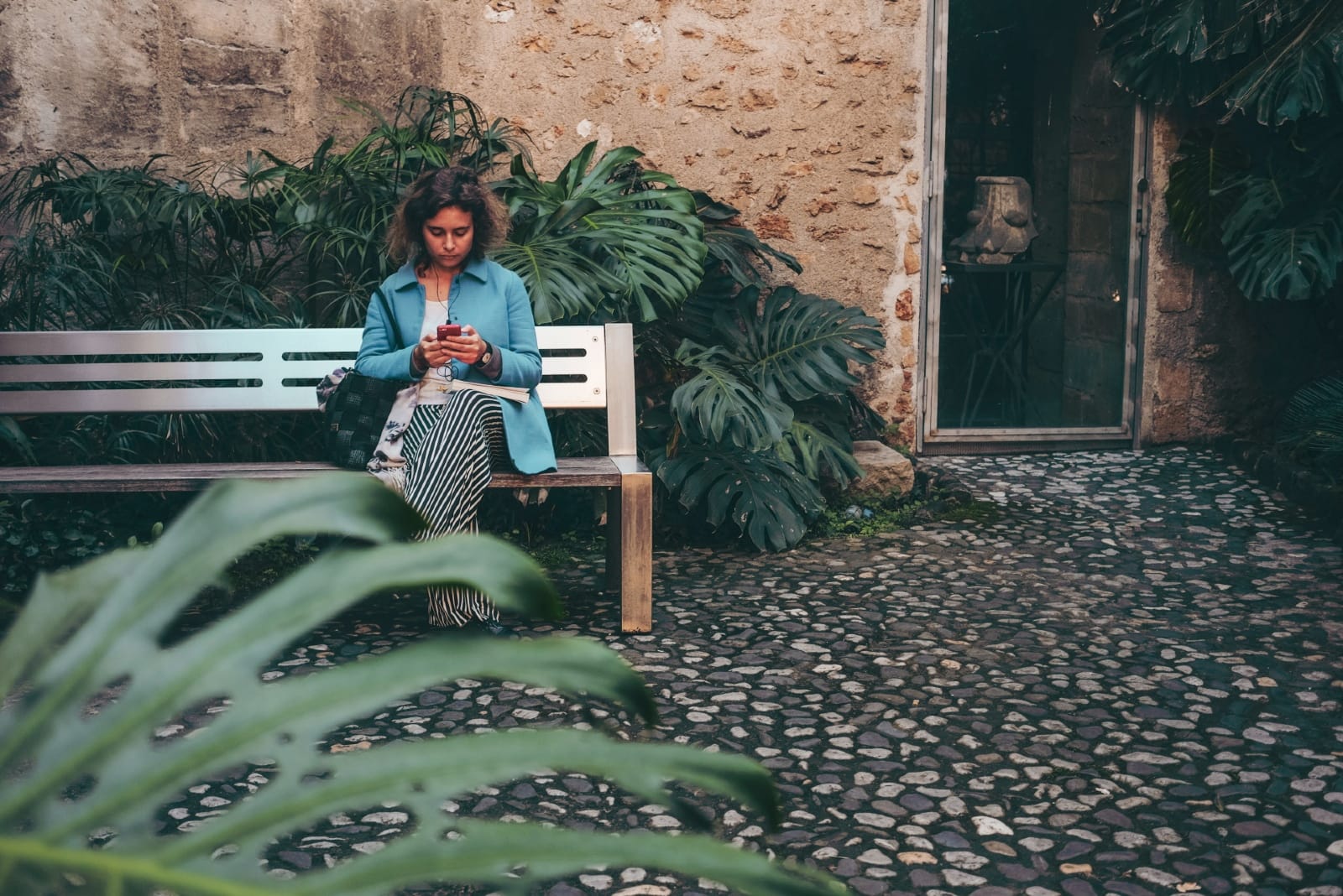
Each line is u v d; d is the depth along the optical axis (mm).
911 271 6348
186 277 5160
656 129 6059
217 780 2969
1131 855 2684
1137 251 6594
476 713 3393
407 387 4047
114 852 643
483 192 4051
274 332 4395
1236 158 6441
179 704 682
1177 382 6715
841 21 6098
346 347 4410
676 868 685
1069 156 6719
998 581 4676
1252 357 6750
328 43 5691
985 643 4016
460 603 3932
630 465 4223
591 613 4297
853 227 6270
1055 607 4371
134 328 5047
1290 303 6715
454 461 3814
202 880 634
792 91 6113
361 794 679
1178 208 6473
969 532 5316
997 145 6688
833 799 2945
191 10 5535
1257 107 5992
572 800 2898
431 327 4082
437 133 5863
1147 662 3852
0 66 5355
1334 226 6059
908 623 4207
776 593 4531
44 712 688
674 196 5430
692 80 6039
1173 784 3023
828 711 3469
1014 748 3238
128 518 4871
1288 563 4863
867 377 6402
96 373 4348
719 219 6082
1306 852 2695
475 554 709
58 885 630
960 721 3410
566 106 5980
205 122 5625
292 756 679
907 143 6246
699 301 5953
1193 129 6473
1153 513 5586
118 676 696
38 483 3865
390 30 5750
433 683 698
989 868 2627
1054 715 3453
